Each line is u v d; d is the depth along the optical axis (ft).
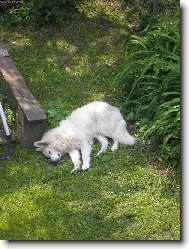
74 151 20.77
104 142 21.20
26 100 20.51
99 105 21.75
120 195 18.98
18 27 27.76
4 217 18.15
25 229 17.79
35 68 25.34
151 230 17.80
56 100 22.99
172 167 20.07
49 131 20.94
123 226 17.90
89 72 25.14
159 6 28.30
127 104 22.70
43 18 27.78
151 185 19.45
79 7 28.96
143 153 20.79
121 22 28.27
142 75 21.84
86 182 19.47
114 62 25.79
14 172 19.85
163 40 23.30
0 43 23.98
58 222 17.97
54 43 26.84
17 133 21.27
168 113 19.97
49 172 19.98
